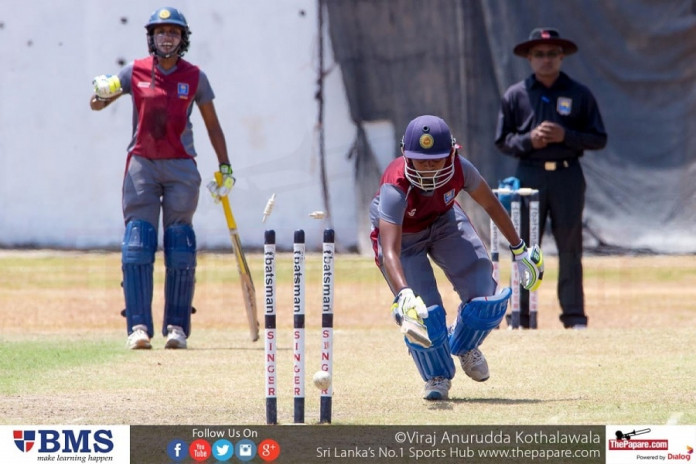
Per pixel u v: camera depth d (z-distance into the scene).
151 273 32.16
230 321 41.81
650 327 38.56
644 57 66.00
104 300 48.53
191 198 32.19
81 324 40.50
